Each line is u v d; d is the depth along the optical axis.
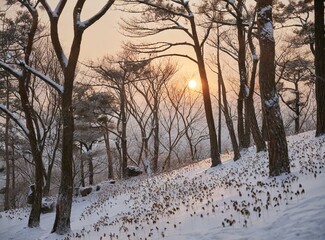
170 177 23.14
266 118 11.53
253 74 20.09
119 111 39.59
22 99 16.28
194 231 8.42
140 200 18.66
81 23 13.21
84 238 11.74
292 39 30.55
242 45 21.36
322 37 15.84
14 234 16.70
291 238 6.29
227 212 9.27
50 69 24.17
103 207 21.14
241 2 21.22
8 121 34.28
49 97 25.84
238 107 22.25
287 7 26.03
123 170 35.66
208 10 21.09
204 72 21.31
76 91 32.16
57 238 12.37
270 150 11.48
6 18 18.16
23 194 46.75
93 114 34.31
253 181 12.41
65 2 13.56
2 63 15.62
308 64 31.69
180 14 20.66
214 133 20.83
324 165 11.14
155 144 37.97
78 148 37.47
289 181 9.94
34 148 16.67
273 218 7.64
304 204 7.84
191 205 11.55
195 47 21.45
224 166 19.50
